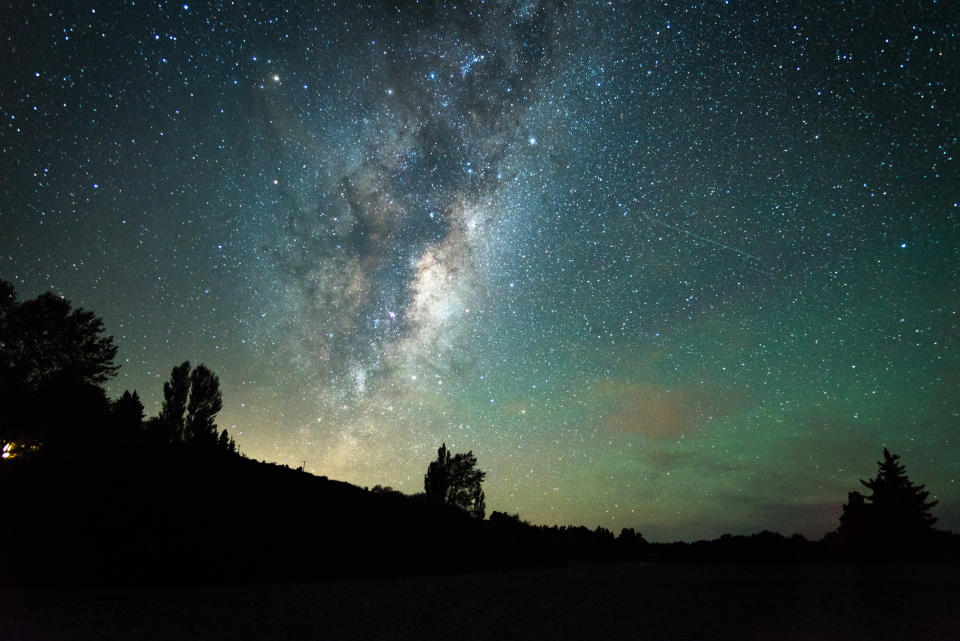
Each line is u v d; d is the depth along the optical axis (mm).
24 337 26484
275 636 8953
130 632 9125
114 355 29078
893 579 18844
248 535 20219
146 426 33062
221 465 26781
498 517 44938
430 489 43031
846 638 8891
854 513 31438
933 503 30672
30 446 24984
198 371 35625
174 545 17984
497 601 13758
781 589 16156
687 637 9133
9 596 13180
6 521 17547
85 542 17109
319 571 19016
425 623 10398
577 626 10242
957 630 9523
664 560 36438
